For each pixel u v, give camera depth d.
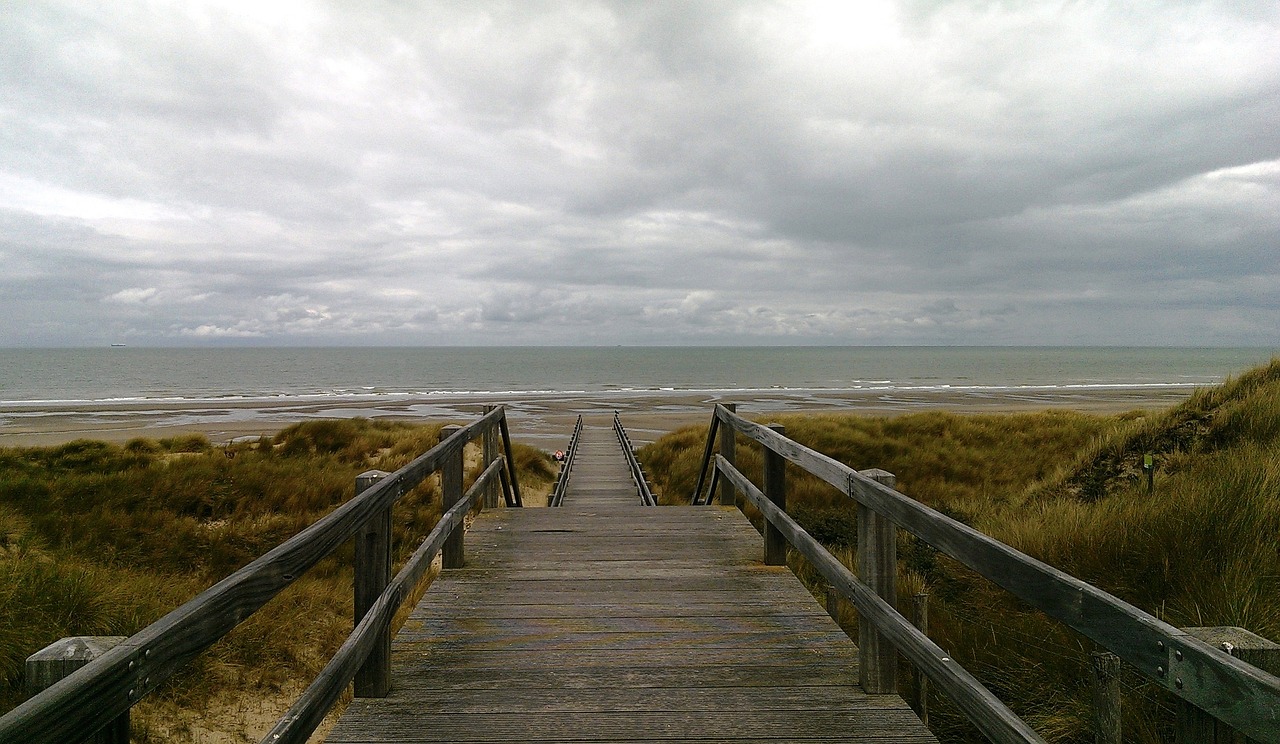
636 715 2.55
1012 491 9.98
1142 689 3.03
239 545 7.72
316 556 2.01
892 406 35.97
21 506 8.20
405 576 2.85
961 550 1.87
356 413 34.44
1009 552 1.65
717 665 2.98
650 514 5.92
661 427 28.17
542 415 33.56
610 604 3.73
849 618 4.52
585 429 25.31
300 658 4.91
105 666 1.13
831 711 2.57
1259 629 3.20
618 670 2.93
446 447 3.71
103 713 1.13
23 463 12.18
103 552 6.93
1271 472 4.79
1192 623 3.40
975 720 1.77
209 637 1.45
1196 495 4.73
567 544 4.95
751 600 3.79
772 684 2.80
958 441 14.16
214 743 4.04
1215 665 1.12
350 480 10.56
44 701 1.00
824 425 15.95
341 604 5.82
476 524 5.53
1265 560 3.82
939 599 4.77
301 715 1.76
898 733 2.42
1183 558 4.11
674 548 4.84
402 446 14.13
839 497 9.84
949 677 1.92
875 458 12.95
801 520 7.79
